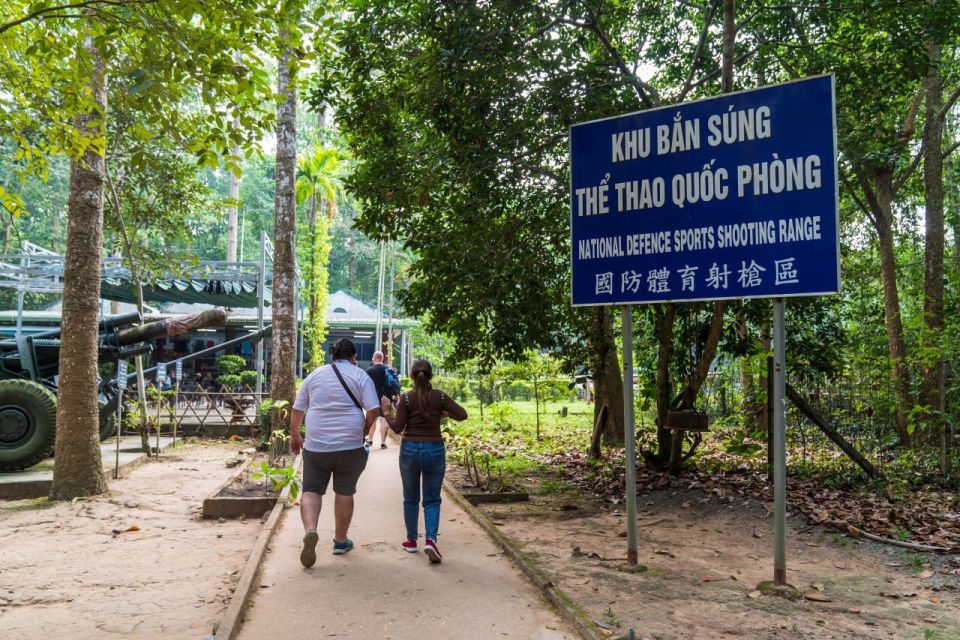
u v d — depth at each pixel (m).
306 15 5.80
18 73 6.57
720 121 5.50
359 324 38.78
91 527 7.48
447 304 9.14
